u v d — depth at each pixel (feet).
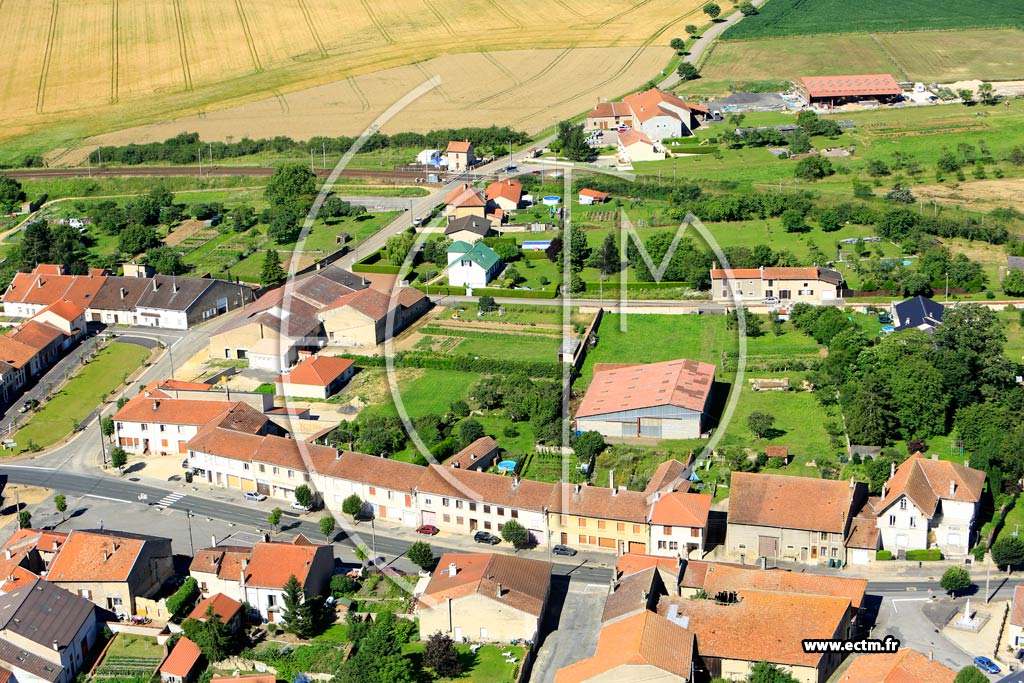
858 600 581.94
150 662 591.37
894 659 537.65
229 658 583.58
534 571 620.49
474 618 589.32
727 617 567.18
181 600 622.13
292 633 607.78
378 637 563.07
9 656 576.61
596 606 617.21
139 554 636.89
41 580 613.11
